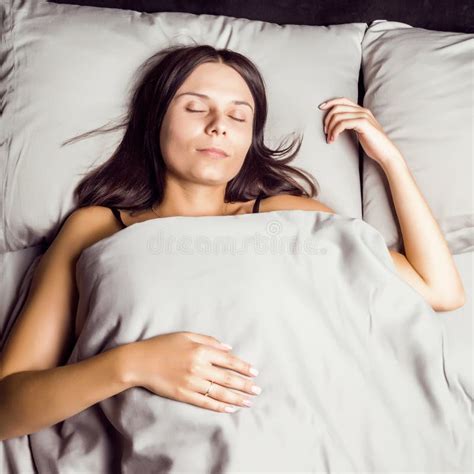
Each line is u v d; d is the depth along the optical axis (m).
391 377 1.19
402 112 1.52
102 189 1.41
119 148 1.44
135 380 1.07
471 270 1.45
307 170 1.49
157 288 1.14
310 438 1.07
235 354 1.11
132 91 1.47
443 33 1.60
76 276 1.24
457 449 1.18
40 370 1.14
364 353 1.19
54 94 1.44
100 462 1.13
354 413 1.12
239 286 1.15
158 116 1.34
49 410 1.10
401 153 1.47
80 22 1.50
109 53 1.48
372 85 1.59
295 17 1.71
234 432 1.05
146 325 1.13
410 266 1.37
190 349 1.08
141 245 1.18
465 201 1.45
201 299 1.14
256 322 1.13
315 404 1.11
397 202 1.40
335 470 1.06
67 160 1.42
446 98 1.50
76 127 1.43
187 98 1.31
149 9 1.68
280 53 1.55
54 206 1.42
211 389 1.06
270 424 1.07
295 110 1.50
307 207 1.44
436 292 1.35
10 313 1.40
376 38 1.64
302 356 1.13
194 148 1.29
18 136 1.42
